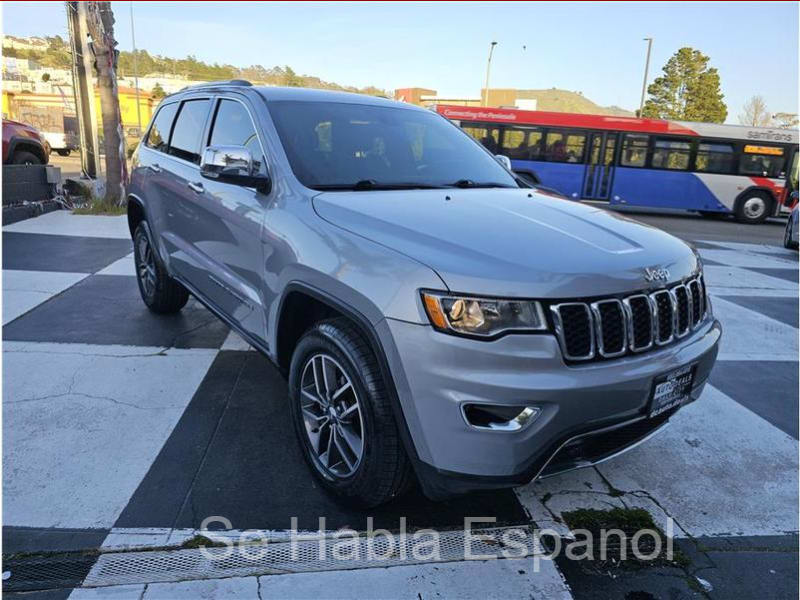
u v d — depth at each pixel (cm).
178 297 498
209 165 308
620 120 1805
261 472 299
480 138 1827
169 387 383
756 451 347
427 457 227
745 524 280
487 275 220
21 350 430
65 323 490
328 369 271
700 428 371
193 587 227
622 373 231
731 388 436
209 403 364
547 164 1825
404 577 237
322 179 312
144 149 504
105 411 349
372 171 334
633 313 241
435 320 218
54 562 234
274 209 305
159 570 234
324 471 280
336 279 251
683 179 1822
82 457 302
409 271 227
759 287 782
